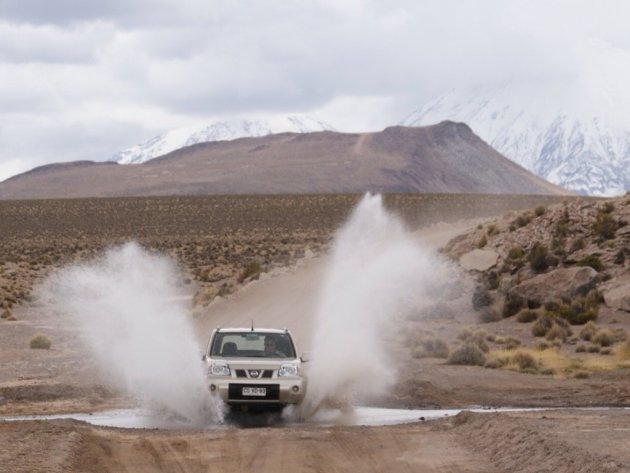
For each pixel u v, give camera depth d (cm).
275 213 19562
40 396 2828
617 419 2094
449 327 5275
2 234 16212
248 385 2270
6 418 2441
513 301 5659
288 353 2395
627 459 1579
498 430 1917
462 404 2686
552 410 2408
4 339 5003
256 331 2438
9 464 1619
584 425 1995
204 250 12488
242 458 1791
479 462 1719
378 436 2005
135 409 2598
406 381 3027
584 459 1569
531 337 4912
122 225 17550
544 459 1641
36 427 2000
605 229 6281
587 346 4347
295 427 2223
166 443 1936
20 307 7538
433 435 2005
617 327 4969
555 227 6569
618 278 5650
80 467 1673
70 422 2175
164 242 13762
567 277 5638
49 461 1650
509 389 3002
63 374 3478
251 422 2373
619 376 3284
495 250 6506
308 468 1695
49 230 16875
